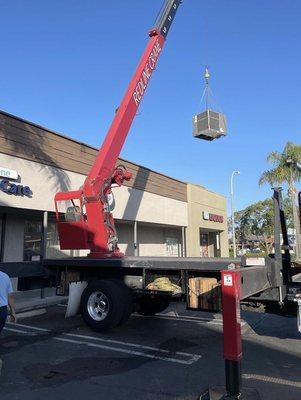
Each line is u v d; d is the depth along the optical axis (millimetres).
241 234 58844
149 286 9070
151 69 13320
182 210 26578
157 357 7219
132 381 5996
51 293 14508
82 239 10906
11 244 16391
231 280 5188
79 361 6969
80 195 11070
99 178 11227
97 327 9008
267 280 7555
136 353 7469
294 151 28141
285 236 8461
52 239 18406
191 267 8336
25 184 14297
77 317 10922
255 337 8586
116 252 11000
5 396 5418
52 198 15391
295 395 5453
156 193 23375
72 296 9750
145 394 5496
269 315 10891
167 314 11289
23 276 9938
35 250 17516
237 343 5043
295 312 8125
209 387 5492
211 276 8391
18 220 16797
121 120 12070
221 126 14930
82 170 17094
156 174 23562
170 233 28750
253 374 6262
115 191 19578
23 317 10906
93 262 9648
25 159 14383
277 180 28484
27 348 7793
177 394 5496
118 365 6758
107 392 5570
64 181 16094
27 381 5988
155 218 23078
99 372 6395
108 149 11609
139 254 25125
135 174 21359
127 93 12523
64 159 16203
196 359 7094
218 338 8617
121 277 9531
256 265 7676
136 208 21234
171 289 8719
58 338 8586
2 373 6332
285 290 7895
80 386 5789
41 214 16188
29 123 14672
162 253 27578
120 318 8961
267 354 7340
